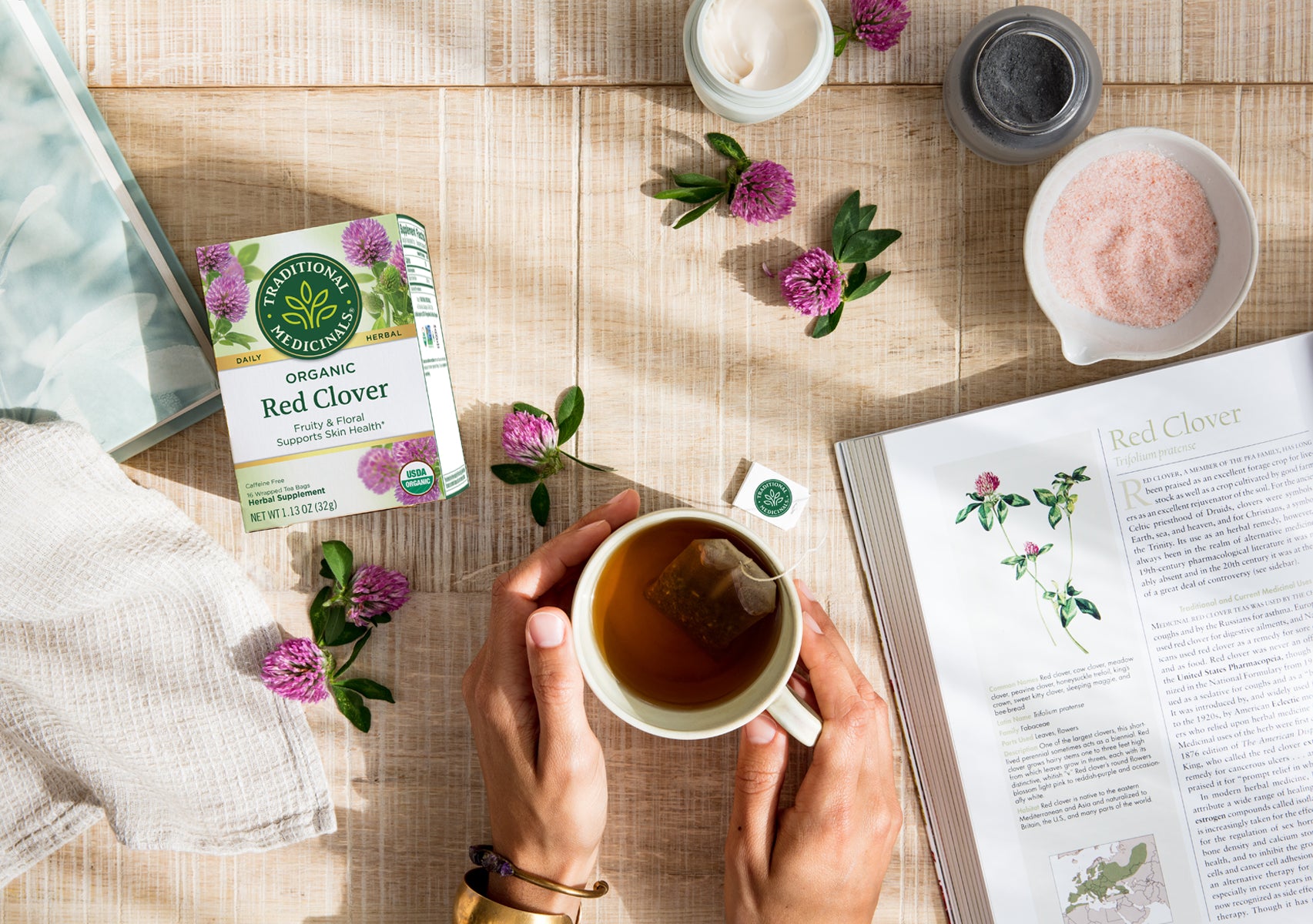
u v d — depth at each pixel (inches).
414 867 27.9
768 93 25.7
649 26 27.4
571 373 27.6
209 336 26.8
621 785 27.9
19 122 26.3
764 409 27.7
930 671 27.6
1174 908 27.5
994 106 26.3
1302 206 27.4
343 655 27.8
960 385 27.6
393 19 27.5
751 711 24.2
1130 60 27.4
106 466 26.4
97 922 28.0
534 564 26.1
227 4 27.4
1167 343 26.8
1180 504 27.4
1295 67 27.3
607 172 27.5
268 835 27.5
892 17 26.6
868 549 27.6
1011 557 27.5
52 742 27.3
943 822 27.6
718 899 27.8
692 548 24.4
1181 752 27.5
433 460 25.8
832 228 27.5
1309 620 27.3
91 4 27.4
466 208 27.5
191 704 27.3
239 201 27.5
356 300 25.5
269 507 25.8
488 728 26.2
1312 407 27.2
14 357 26.4
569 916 26.7
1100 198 26.8
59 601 26.7
